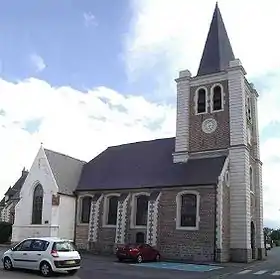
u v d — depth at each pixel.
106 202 33.44
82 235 33.97
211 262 26.44
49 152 36.06
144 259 26.09
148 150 36.38
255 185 33.81
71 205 34.69
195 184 28.83
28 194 35.25
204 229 27.75
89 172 37.53
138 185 32.03
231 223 29.17
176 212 29.28
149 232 29.69
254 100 35.88
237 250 28.39
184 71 35.06
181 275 18.81
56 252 16.64
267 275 19.44
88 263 23.56
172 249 28.67
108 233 32.31
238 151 30.34
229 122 31.55
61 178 35.00
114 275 17.92
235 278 18.03
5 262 17.98
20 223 34.84
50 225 32.78
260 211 33.25
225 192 28.97
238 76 32.06
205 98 33.56
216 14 37.50
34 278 15.71
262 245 32.69
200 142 32.53
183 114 34.03
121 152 38.22
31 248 17.36
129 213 31.59
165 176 31.69
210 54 35.59
